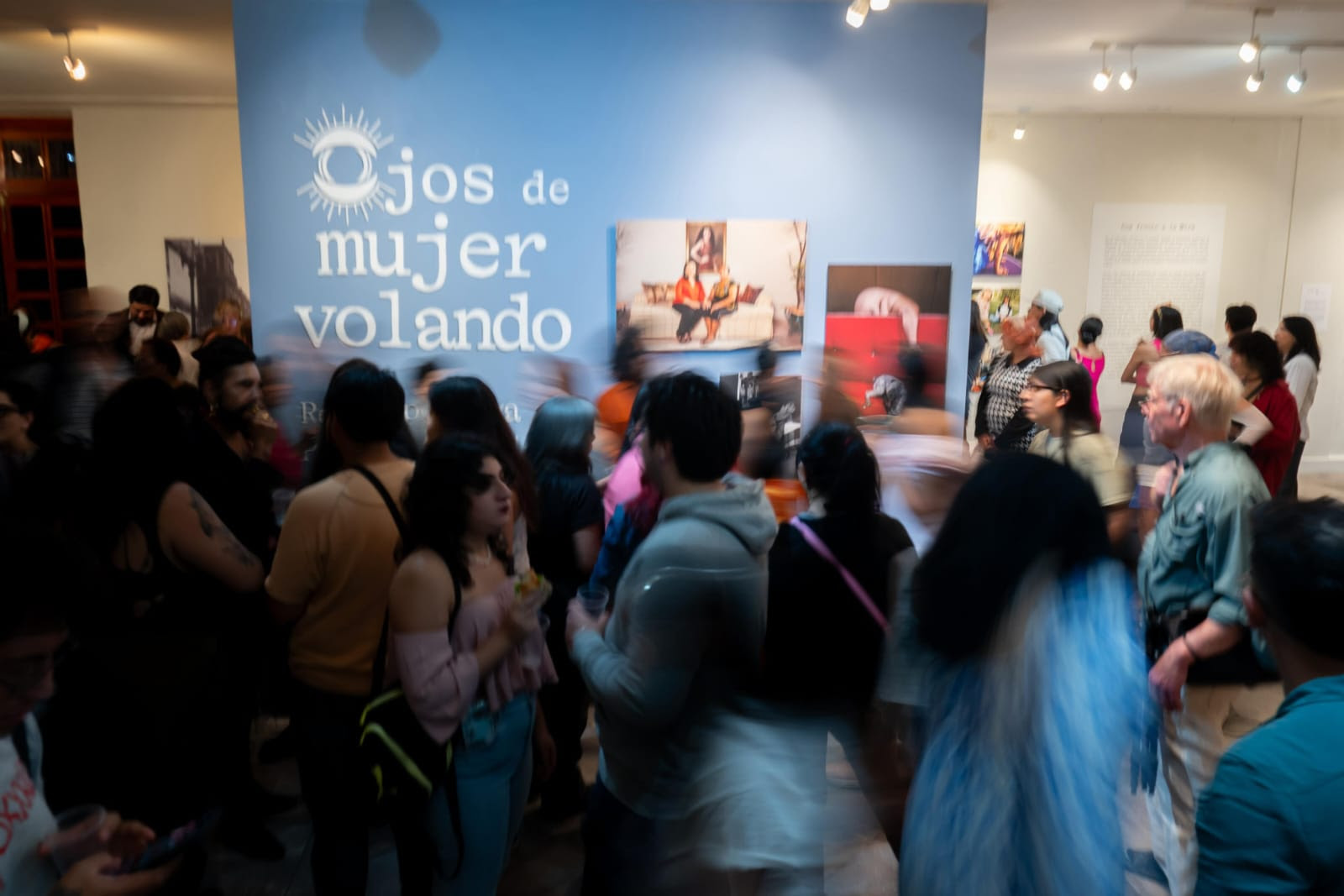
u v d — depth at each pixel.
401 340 4.35
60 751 1.70
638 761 1.60
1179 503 2.38
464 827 1.84
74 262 8.17
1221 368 2.40
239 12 4.13
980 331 7.31
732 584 1.54
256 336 4.34
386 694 1.81
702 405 1.63
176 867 1.31
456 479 1.77
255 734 3.45
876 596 1.56
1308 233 8.45
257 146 4.23
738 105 4.29
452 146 4.24
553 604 2.66
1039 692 1.15
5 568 1.09
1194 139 8.23
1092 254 8.34
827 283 4.44
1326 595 1.17
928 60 4.32
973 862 1.13
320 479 2.42
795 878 1.42
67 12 4.96
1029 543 1.20
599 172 4.30
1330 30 5.21
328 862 2.18
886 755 1.48
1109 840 1.11
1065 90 7.03
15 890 1.11
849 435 1.80
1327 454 8.72
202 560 2.11
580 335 4.40
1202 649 2.25
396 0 4.14
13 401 3.01
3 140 7.98
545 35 4.20
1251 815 1.08
